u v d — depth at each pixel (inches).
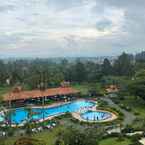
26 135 2955.2
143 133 2815.0
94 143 2218.3
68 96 5388.8
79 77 7199.8
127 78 6909.5
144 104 4618.6
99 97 5546.3
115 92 5693.9
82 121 3550.7
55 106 4776.1
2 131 2987.2
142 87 4648.1
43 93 5103.3
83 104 4985.2
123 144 2556.6
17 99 4773.6
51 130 3159.5
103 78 7145.7
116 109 4276.6
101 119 3735.2
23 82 6250.0
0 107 4197.8
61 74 7101.4
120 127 3213.6
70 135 2236.7
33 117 3806.6
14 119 3757.4
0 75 6673.2
